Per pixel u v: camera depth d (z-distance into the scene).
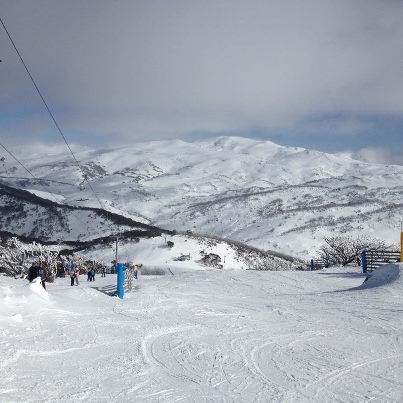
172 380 7.09
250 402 6.25
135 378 7.13
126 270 20.80
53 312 12.05
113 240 99.56
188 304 15.31
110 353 8.54
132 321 11.73
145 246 93.25
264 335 10.42
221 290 21.23
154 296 17.48
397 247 49.84
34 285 13.66
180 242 94.88
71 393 6.34
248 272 29.91
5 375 6.90
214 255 88.62
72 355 8.25
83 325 10.84
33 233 139.00
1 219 147.88
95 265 57.00
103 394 6.36
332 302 15.88
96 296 15.91
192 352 8.80
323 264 51.44
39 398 6.08
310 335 10.46
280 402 6.26
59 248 103.94
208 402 6.21
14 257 51.81
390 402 6.33
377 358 8.55
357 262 49.31
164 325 11.33
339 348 9.28
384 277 20.44
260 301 16.50
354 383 7.11
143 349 8.92
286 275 27.66
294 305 15.29
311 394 6.60
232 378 7.26
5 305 11.53
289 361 8.30
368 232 154.50
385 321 12.20
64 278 42.75
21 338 9.12
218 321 12.11
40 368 7.38
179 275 32.00
